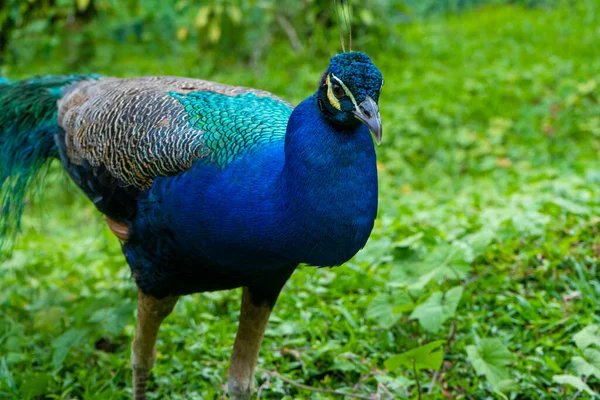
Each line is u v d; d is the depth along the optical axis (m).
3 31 12.33
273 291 6.26
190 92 6.48
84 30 18.73
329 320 8.09
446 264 7.50
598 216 8.96
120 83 7.25
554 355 7.09
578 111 14.66
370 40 18.62
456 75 17.33
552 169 11.93
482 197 10.79
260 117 5.93
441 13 25.19
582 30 20.70
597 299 7.69
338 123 5.07
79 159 6.91
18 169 8.03
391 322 7.25
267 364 7.45
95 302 8.12
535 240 8.80
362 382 7.09
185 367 7.58
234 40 18.39
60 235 12.43
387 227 9.68
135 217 6.27
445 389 6.92
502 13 24.02
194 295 8.90
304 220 5.16
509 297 7.86
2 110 8.04
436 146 14.00
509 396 6.62
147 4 20.50
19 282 9.78
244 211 5.40
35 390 7.19
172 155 5.86
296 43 18.72
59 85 8.11
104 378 7.62
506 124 14.09
